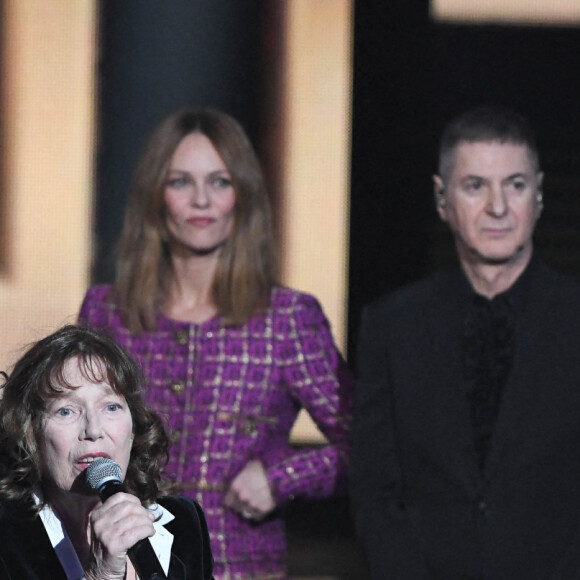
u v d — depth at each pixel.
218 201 14.78
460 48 18.08
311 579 17.06
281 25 17.92
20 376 9.10
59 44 17.78
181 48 17.81
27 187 17.70
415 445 13.60
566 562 13.05
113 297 14.79
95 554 8.40
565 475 13.24
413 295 14.15
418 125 18.02
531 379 13.45
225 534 13.88
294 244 17.92
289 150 17.95
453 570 13.23
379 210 17.92
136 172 15.04
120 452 9.02
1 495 9.08
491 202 14.09
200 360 14.28
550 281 13.95
